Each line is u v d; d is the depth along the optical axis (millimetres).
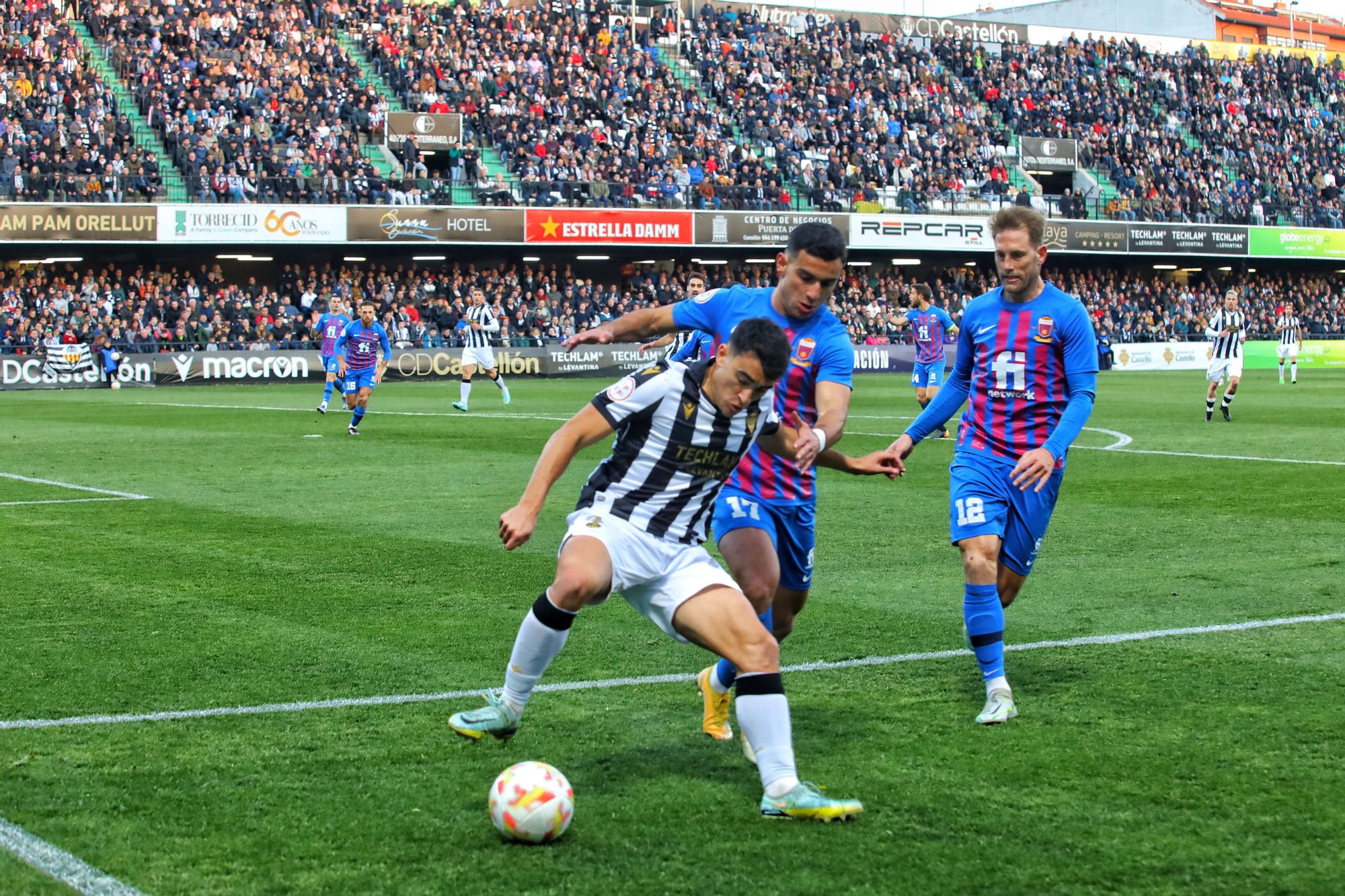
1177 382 42156
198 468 16625
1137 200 54562
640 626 7711
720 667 5527
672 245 46406
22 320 39938
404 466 16891
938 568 9727
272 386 40719
